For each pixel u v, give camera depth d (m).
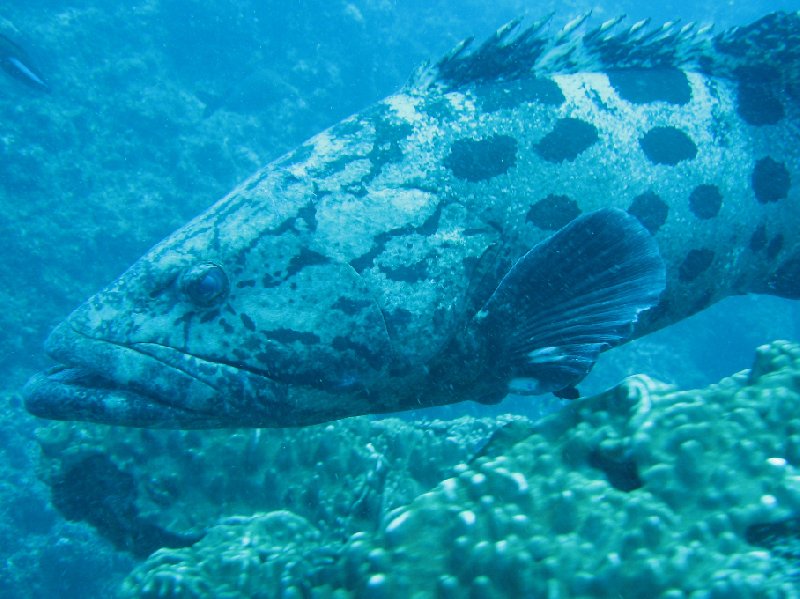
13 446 2.03
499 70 0.76
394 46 3.73
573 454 0.57
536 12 4.19
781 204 0.85
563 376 0.65
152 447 0.97
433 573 0.52
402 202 0.68
